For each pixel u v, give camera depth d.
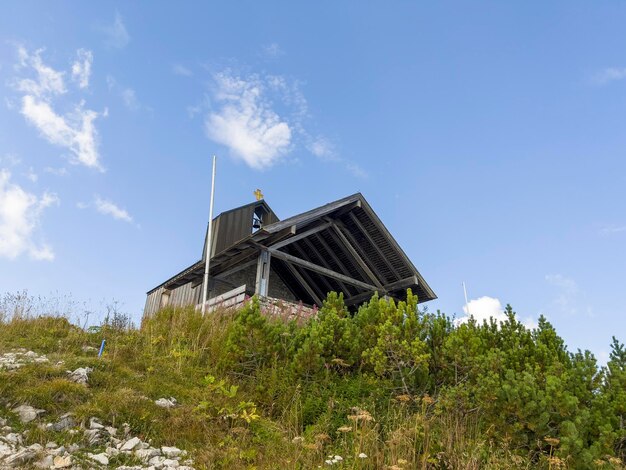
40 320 10.59
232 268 17.14
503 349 7.85
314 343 7.82
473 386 6.77
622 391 6.16
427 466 5.63
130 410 6.38
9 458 4.86
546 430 5.94
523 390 6.04
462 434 6.18
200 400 7.22
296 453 5.85
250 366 8.27
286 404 7.25
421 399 7.11
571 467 5.52
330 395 7.37
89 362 7.69
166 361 8.81
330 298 9.86
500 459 5.69
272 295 19.59
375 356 7.56
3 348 8.43
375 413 6.80
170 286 18.70
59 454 5.21
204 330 10.26
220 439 6.30
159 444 5.98
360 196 17.33
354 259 18.36
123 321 11.35
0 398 6.02
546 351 7.30
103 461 5.28
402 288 18.12
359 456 5.58
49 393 6.27
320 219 17.33
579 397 6.23
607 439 5.65
